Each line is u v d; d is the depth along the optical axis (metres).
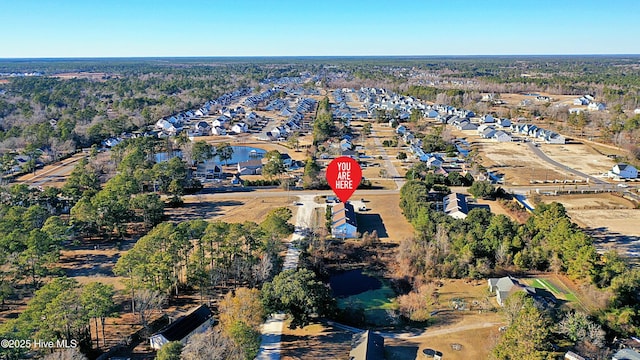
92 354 47.03
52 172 117.81
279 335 51.78
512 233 69.06
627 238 76.44
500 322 54.16
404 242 72.06
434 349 49.09
